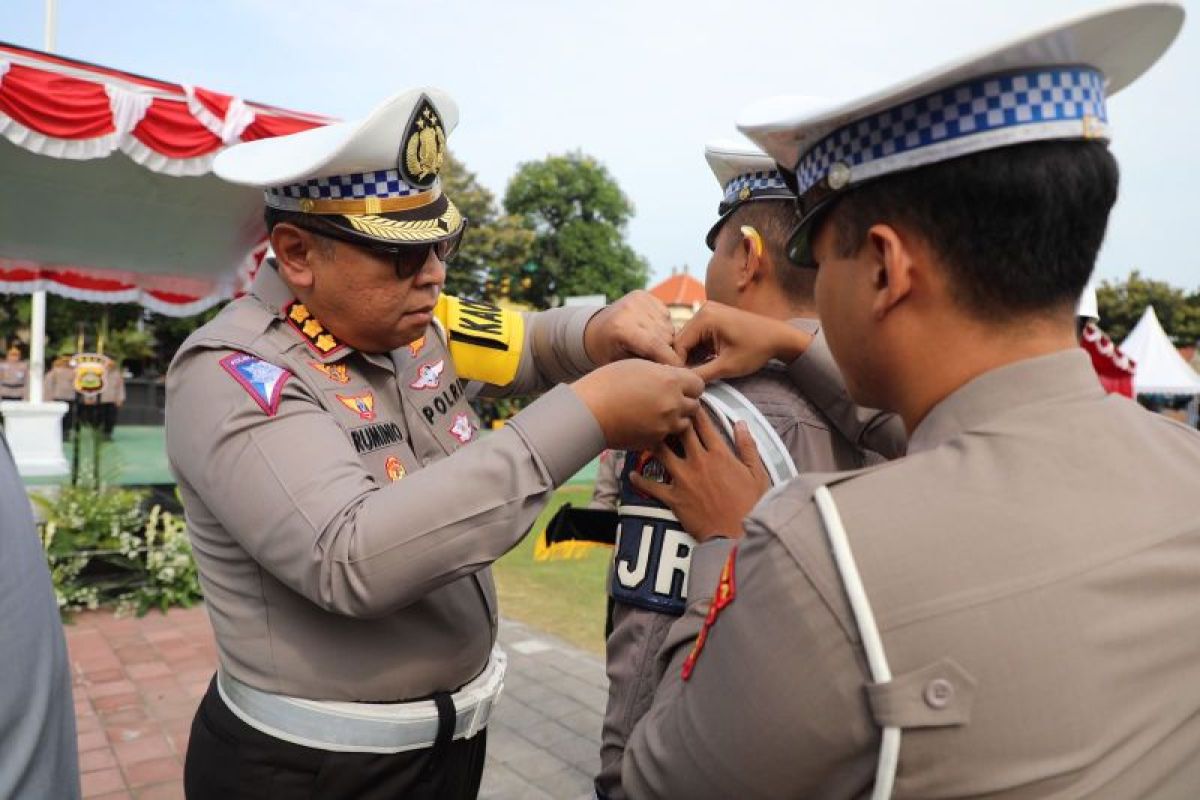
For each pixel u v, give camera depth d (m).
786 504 0.75
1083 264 0.74
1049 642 0.64
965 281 0.74
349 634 1.29
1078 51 0.71
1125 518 0.69
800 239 0.91
